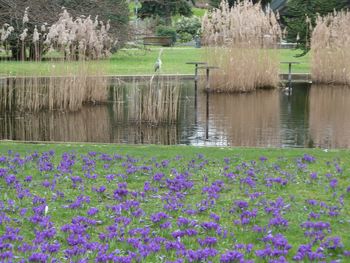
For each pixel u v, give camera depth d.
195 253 4.88
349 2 25.58
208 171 8.17
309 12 25.62
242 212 6.25
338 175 8.00
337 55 20.86
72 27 14.95
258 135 12.32
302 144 11.41
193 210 6.33
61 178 7.69
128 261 4.77
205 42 18.70
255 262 4.91
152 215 6.06
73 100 15.18
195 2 60.69
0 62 23.86
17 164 8.31
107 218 6.10
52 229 5.58
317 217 6.14
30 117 14.45
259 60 19.34
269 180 7.59
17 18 18.06
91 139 12.00
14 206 6.32
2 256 4.79
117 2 28.52
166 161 8.50
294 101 17.19
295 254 5.14
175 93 16.30
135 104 16.17
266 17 19.00
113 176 7.69
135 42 32.72
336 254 5.17
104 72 16.45
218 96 17.94
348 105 16.52
